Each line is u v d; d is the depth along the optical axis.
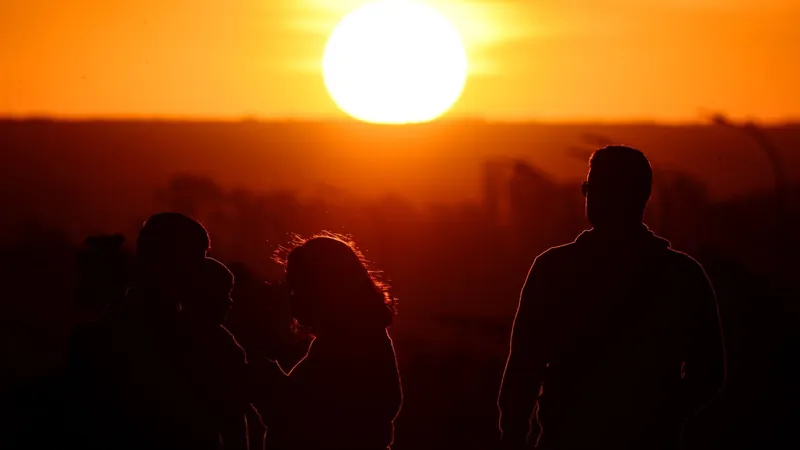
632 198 19.16
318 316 19.33
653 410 18.84
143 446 18.91
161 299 19.28
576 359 19.06
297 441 19.34
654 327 18.89
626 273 19.03
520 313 19.55
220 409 19.41
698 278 19.17
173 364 19.09
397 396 19.58
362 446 19.20
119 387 18.84
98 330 19.11
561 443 19.11
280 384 19.58
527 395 19.41
